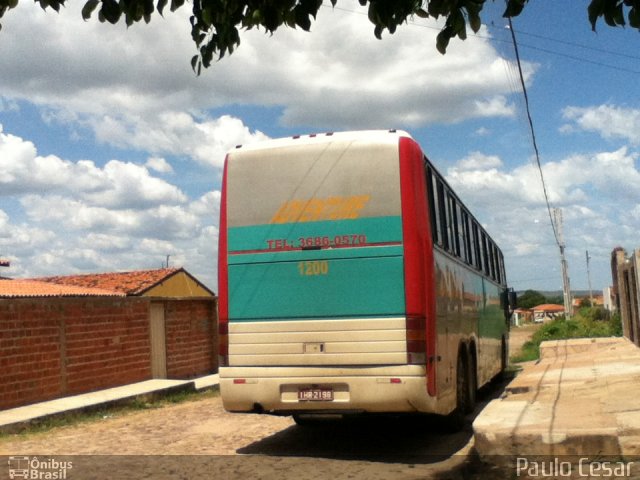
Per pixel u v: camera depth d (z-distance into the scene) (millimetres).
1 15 5145
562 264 49438
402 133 8367
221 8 5066
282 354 8258
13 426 11164
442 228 9438
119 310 17125
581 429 7395
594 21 4477
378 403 7969
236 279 8508
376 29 4820
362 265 8133
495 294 16297
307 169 8430
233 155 8727
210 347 22062
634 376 12211
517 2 4668
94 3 4945
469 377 11039
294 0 4859
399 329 7973
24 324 14000
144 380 17828
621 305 26891
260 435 10180
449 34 4727
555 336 35250
